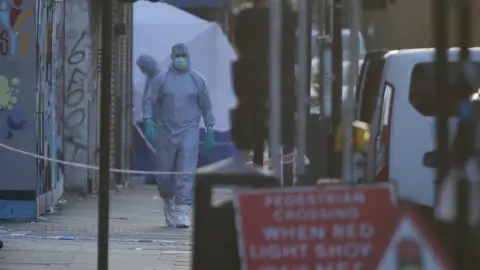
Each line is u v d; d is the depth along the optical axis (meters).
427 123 24.34
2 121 37.75
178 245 32.94
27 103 37.69
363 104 26.34
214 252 17.61
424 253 16.31
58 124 44.88
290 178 18.47
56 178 43.88
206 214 17.72
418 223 16.39
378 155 24.39
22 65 37.50
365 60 26.88
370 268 16.48
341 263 16.69
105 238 18.78
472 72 22.94
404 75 25.06
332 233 16.73
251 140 18.66
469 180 17.84
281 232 16.83
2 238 33.28
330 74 20.50
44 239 33.12
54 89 43.03
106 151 18.77
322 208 16.77
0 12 37.34
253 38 19.00
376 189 16.72
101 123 18.70
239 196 16.97
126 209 44.53
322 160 18.86
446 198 17.75
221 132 43.34
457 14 18.77
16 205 38.12
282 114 18.70
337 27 20.66
